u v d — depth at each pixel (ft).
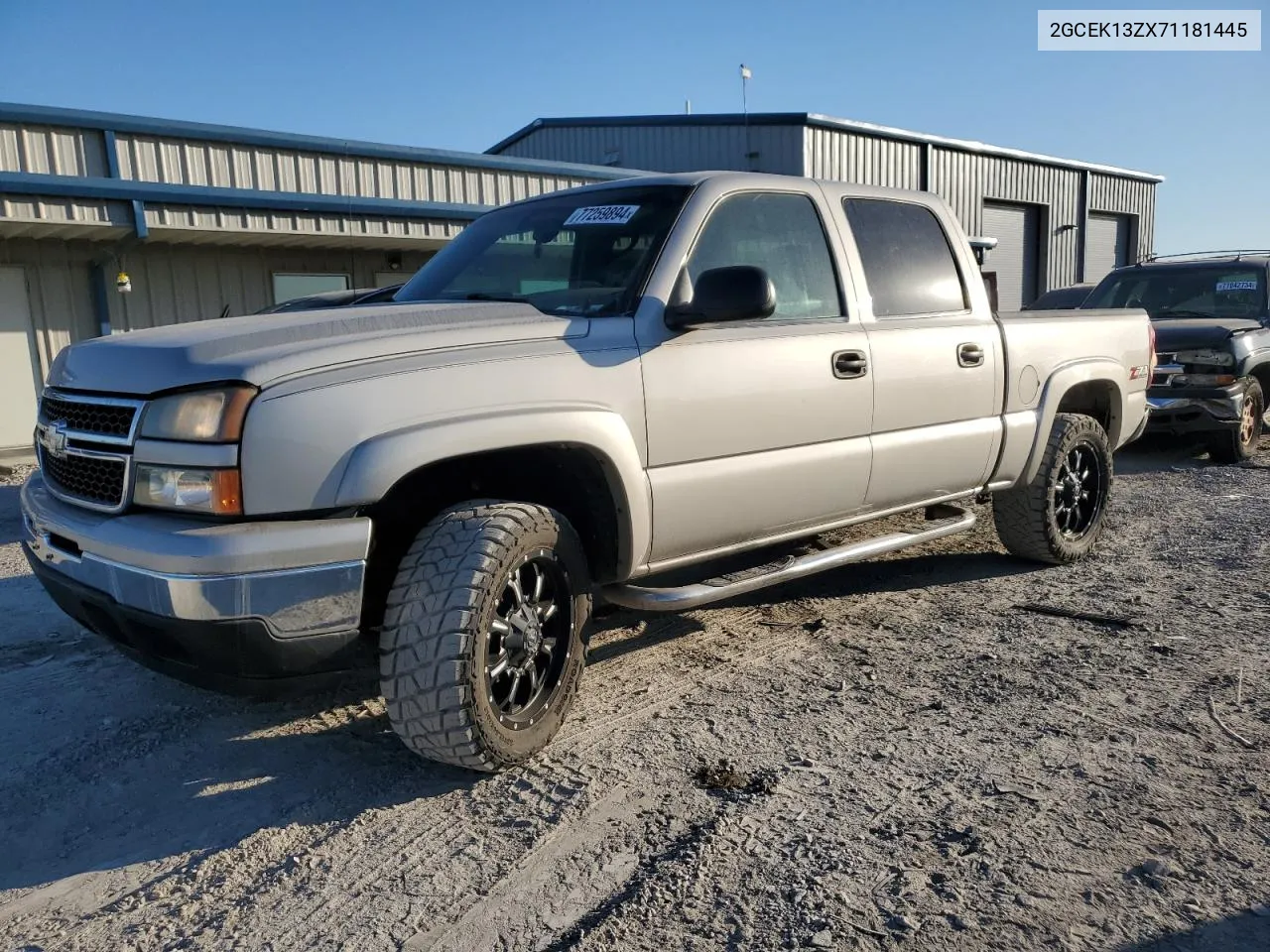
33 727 11.98
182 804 10.07
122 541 9.09
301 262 45.47
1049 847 8.79
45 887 8.68
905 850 8.80
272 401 8.98
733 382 12.14
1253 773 10.09
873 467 14.01
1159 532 20.90
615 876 8.54
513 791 10.07
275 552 8.84
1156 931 7.61
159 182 36.99
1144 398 19.74
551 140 82.89
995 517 17.95
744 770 10.43
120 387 9.71
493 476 11.42
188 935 7.91
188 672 9.58
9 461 36.32
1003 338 16.05
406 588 9.68
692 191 12.68
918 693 12.40
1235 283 32.35
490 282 13.30
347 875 8.70
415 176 45.09
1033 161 88.63
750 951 7.50
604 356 11.05
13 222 33.58
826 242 13.96
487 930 7.85
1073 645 14.03
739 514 12.49
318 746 11.34
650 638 14.76
